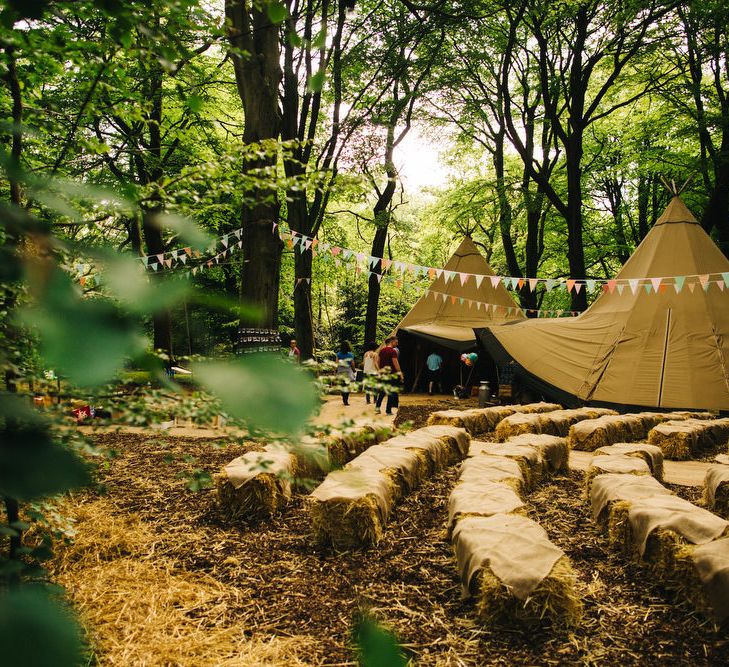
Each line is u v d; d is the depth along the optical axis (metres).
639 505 4.44
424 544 4.73
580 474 7.35
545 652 3.17
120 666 2.92
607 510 5.02
